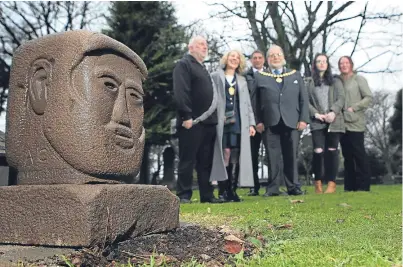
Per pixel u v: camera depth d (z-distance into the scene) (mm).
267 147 7699
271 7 16453
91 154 3113
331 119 8273
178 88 6625
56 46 3236
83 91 3166
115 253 2949
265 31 16688
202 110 6711
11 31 18750
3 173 5715
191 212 5258
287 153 7723
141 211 3307
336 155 8391
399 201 6148
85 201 2904
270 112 7547
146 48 19938
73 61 3170
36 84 3273
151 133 19531
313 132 8508
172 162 20562
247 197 7711
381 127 30531
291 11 17094
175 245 3223
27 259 2738
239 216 4816
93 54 3268
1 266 2596
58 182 3160
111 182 3279
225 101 7016
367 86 8648
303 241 3312
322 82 8586
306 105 7754
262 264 2676
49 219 2998
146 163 20406
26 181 3287
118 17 20016
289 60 16469
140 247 3102
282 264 2600
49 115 3172
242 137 7094
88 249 2889
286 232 3812
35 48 3324
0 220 3166
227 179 6863
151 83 19391
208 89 6742
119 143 3312
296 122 7641
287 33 17734
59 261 2695
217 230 3799
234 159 7152
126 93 3471
